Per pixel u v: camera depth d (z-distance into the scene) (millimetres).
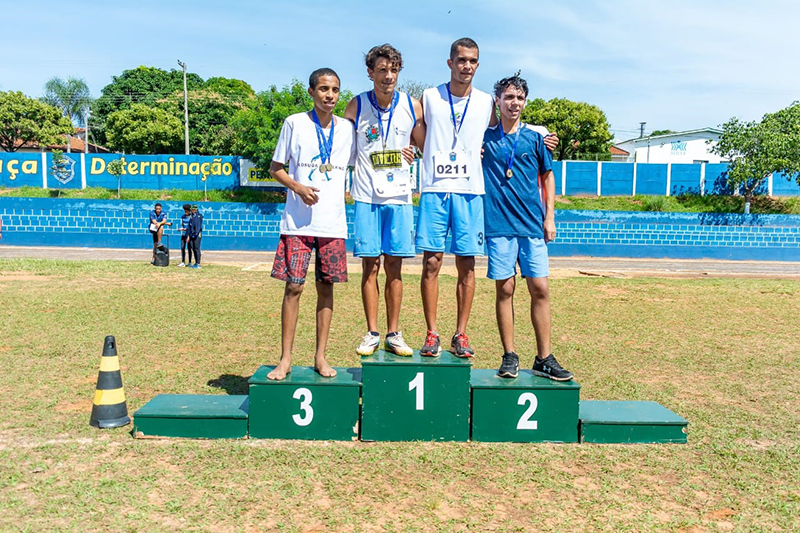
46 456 4445
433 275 5051
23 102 44031
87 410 5473
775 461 4637
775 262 26953
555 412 4945
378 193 4980
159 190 33594
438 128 4977
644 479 4281
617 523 3648
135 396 5898
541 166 5148
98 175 33531
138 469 4254
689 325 10266
